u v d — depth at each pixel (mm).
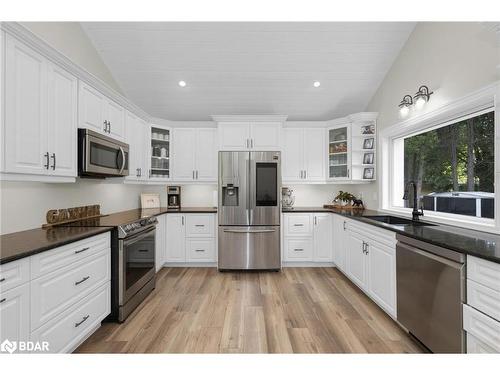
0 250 1444
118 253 2342
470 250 1466
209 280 3426
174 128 4211
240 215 3820
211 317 2436
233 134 3965
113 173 2721
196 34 3152
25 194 2127
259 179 3846
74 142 2221
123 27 3059
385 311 2455
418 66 2861
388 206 3586
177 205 4445
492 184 2176
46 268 1579
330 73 3625
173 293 2996
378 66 3496
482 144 2275
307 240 3973
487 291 1381
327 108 4238
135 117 3492
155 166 4102
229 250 3803
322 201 4617
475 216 2309
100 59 3373
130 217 2992
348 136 3971
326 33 3143
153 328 2246
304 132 4242
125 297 2385
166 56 3398
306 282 3346
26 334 1438
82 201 2863
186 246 3965
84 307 1939
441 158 2771
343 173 4098
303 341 2055
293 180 4230
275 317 2432
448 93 2389
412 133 3150
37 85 1831
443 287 1665
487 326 1370
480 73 2039
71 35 2832
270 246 3814
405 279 2064
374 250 2604
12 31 1621
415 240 1953
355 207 4164
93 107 2496
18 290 1389
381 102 3688
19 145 1690
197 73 3631
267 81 3762
